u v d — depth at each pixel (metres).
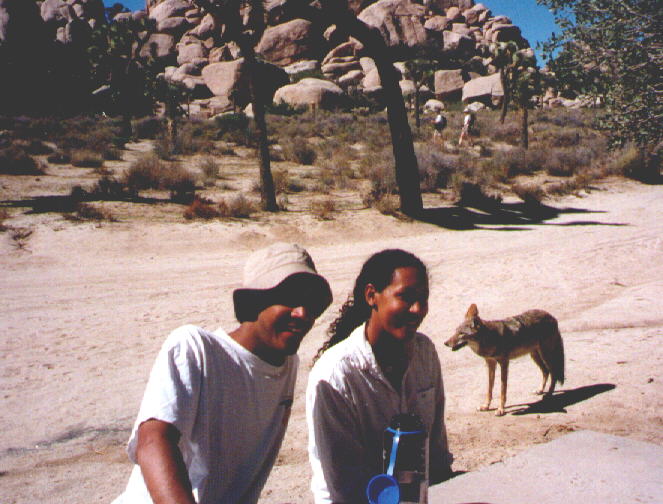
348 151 34.75
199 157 32.84
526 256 16.56
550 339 6.25
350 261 16.27
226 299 12.46
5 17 57.09
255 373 1.68
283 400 1.82
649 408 5.39
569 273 14.51
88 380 8.04
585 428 4.99
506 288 13.27
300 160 32.34
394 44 78.06
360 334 1.96
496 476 3.23
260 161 21.50
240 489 1.72
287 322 1.66
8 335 9.99
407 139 22.14
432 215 22.69
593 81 6.84
